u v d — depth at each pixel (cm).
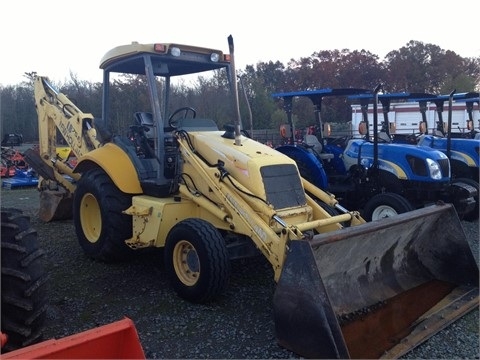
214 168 486
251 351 370
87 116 700
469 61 3450
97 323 419
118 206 562
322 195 534
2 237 318
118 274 548
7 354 218
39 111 800
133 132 587
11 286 310
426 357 359
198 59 574
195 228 450
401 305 431
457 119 1348
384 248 450
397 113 1538
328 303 333
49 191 815
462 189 741
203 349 374
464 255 479
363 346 359
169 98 666
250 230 443
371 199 674
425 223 474
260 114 1742
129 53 547
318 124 809
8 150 1530
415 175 706
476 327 407
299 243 353
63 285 511
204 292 443
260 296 479
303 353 345
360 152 752
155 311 444
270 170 479
